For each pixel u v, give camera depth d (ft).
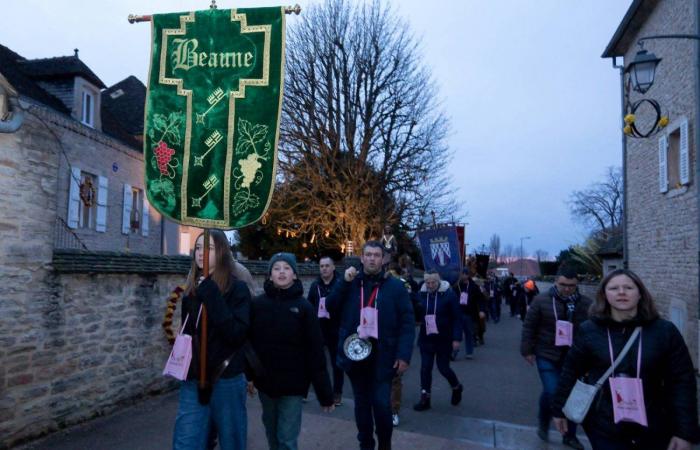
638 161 49.39
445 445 18.92
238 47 13.76
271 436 14.20
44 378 17.98
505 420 22.93
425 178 71.46
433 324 23.88
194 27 14.01
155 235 75.77
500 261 289.94
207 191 13.48
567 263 18.70
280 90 13.50
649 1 43.57
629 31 48.93
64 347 18.88
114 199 64.03
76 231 55.47
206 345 11.94
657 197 44.32
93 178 60.03
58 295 18.62
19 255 16.94
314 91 70.23
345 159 70.54
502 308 116.78
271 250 77.71
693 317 36.58
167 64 14.02
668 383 10.58
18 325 16.93
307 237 77.25
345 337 16.21
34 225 17.53
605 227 174.60
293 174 70.59
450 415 23.34
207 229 12.46
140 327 23.29
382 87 70.23
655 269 44.83
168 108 13.87
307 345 13.70
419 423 21.84
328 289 25.48
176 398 23.99
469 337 40.86
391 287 16.21
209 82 13.76
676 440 10.18
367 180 69.10
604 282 11.23
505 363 38.83
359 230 69.00
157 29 14.16
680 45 38.63
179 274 26.05
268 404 13.93
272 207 72.90
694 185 36.42
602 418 10.75
